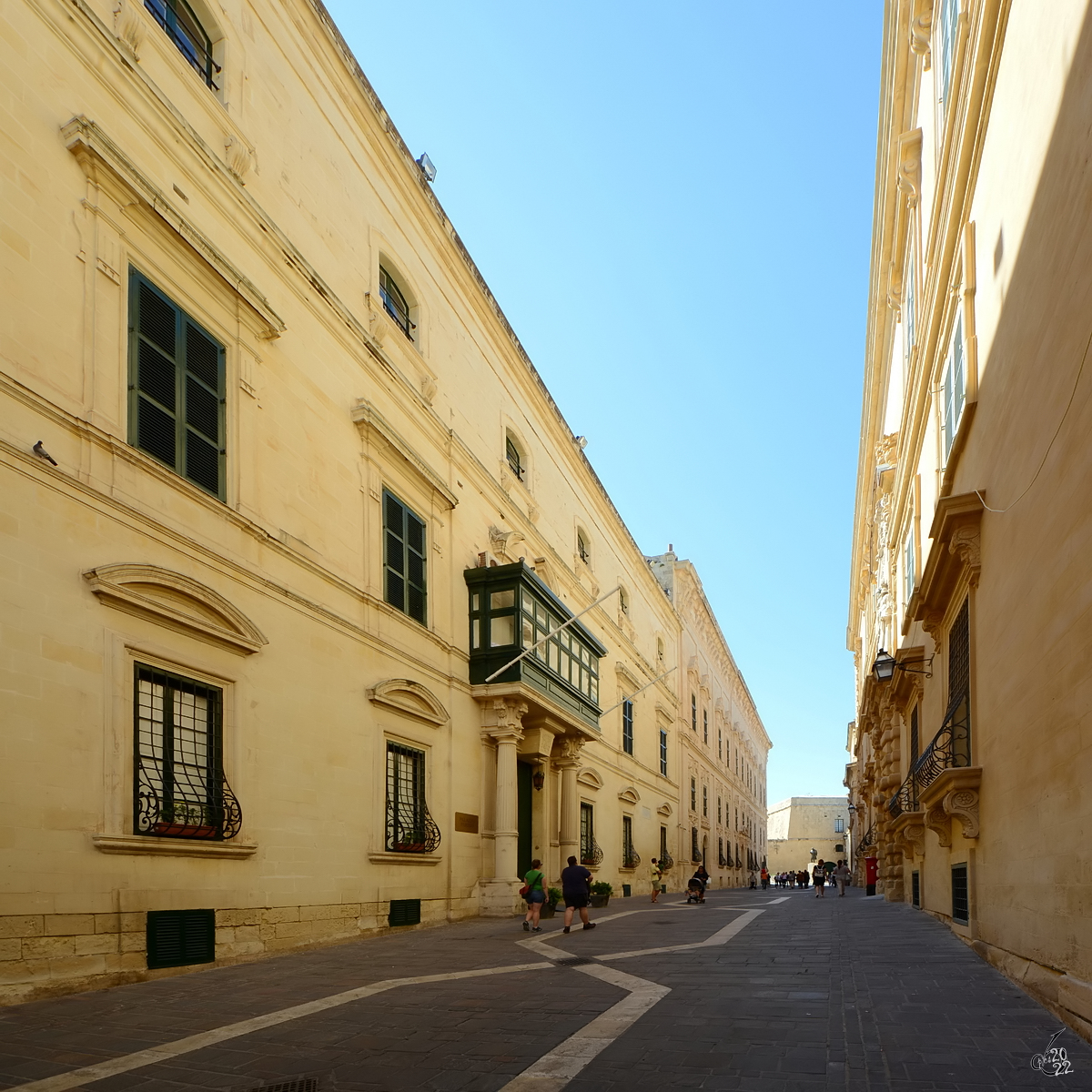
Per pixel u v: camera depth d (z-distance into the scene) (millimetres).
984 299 9727
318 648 13422
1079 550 6070
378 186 17344
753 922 16781
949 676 12312
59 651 8812
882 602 24125
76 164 9844
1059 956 6605
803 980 8680
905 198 16297
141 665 9883
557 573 26156
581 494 30297
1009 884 8477
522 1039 6309
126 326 10305
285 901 11906
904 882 23125
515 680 18984
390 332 17109
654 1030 6477
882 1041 5793
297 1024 6953
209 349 11781
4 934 7902
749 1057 5594
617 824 30531
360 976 9617
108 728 9258
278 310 13422
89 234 9922
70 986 8406
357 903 13758
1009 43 8234
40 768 8445
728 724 61000
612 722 30938
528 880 15391
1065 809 6438
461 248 20734
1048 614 6879
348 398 15219
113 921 9070
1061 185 6453
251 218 12977
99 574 9242
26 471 8688
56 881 8477
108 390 9930
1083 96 5859
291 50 14734
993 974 8680
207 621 10945
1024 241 7695
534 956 11305
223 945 10578
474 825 18531
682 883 40375
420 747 16547
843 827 89062
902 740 20344
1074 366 6168
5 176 8938
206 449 11523
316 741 13070
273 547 12586
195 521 11047
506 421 23609
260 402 12711
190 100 12086
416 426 17953
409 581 16938
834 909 20812
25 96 9320
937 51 12625
